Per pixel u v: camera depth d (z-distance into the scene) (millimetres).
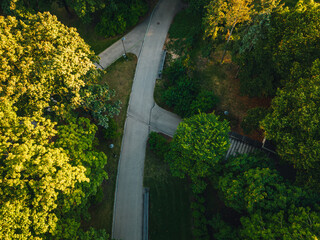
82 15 33781
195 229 24703
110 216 26531
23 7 31438
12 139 16938
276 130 21375
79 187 19094
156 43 39031
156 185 28172
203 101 29859
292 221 18031
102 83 35344
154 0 42969
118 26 37625
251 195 19641
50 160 16047
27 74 19375
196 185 25531
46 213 15859
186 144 22375
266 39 26406
